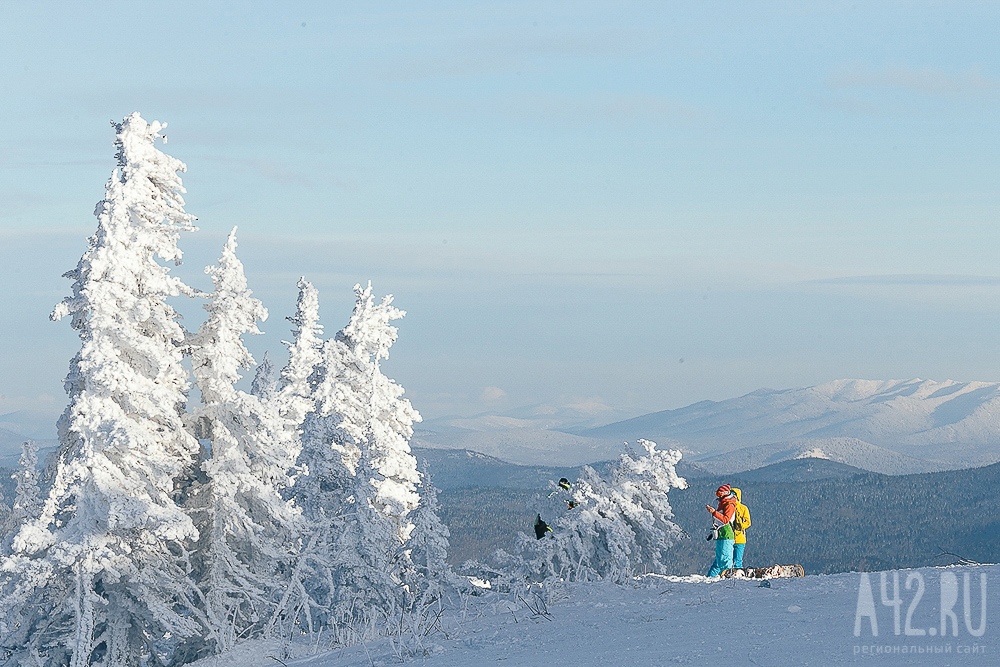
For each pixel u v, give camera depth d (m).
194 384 28.05
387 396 38.34
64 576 24.67
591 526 26.00
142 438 24.84
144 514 24.05
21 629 24.53
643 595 14.66
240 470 27.00
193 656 26.14
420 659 11.16
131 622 25.38
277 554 26.84
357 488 26.42
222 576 26.38
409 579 26.08
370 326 38.88
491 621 13.95
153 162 27.25
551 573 17.22
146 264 27.14
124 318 25.77
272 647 18.72
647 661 8.98
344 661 12.30
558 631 11.80
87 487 24.48
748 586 14.41
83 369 24.97
